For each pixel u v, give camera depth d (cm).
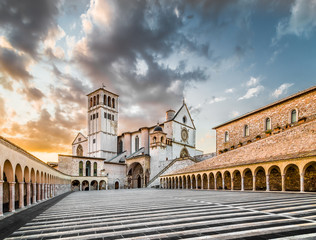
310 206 1278
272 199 1770
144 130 8869
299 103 3700
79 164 6825
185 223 932
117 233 809
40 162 2406
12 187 1495
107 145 9181
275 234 703
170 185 5969
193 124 9200
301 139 2941
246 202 1619
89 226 964
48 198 2948
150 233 785
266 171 2973
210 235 723
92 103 9781
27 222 1129
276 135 3594
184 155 8394
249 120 4803
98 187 6819
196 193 3084
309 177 2747
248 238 673
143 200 2211
